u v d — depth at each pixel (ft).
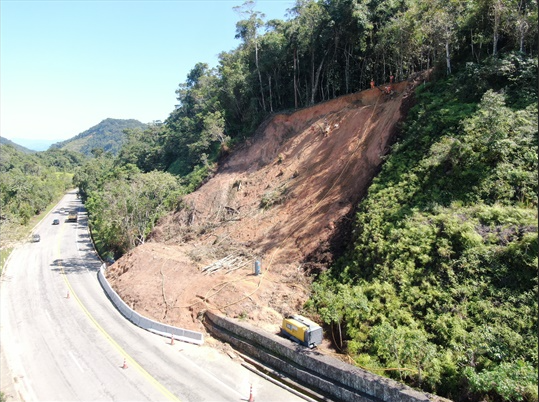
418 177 73.77
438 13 91.91
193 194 136.77
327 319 59.57
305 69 141.18
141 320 77.66
